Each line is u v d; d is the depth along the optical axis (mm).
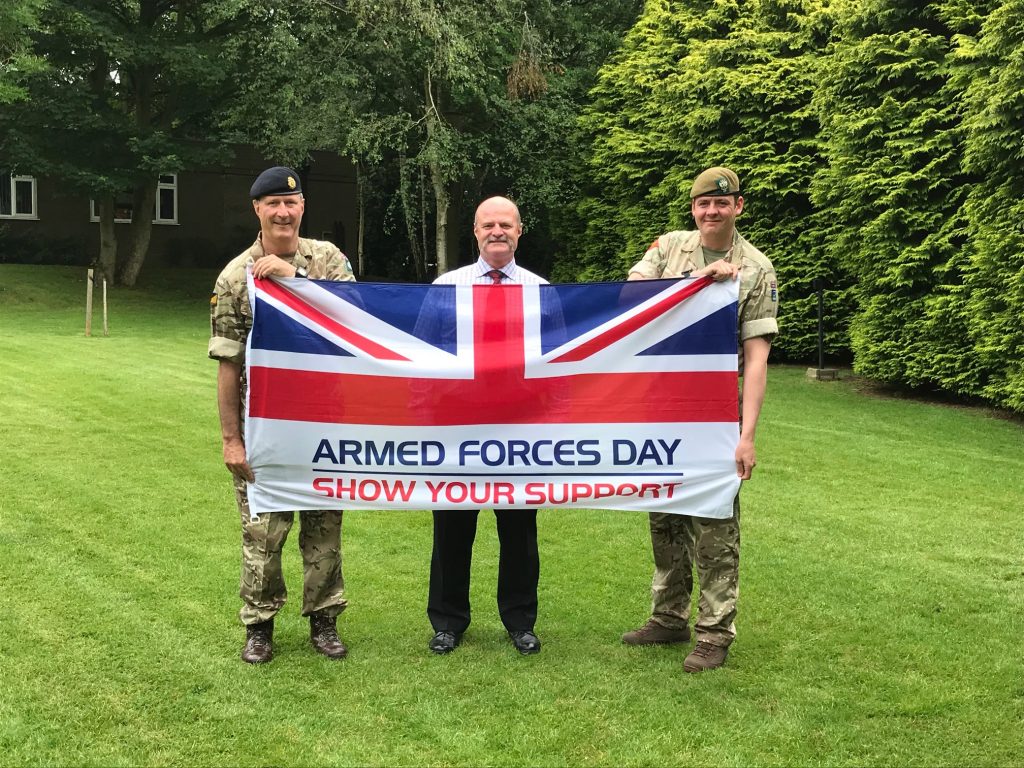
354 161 17281
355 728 3107
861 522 5691
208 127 23250
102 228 22844
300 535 3729
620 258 16203
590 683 3469
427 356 3648
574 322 3668
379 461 3664
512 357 3656
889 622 4094
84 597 4238
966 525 5629
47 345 13258
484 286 3650
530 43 16719
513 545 3762
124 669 3508
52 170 20219
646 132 15750
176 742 2984
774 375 12273
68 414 8672
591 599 4398
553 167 17500
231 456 3570
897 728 3148
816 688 3445
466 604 3850
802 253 12797
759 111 13000
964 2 9914
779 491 6418
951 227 9938
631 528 5613
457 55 15812
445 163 16344
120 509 5727
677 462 3643
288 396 3594
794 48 13102
